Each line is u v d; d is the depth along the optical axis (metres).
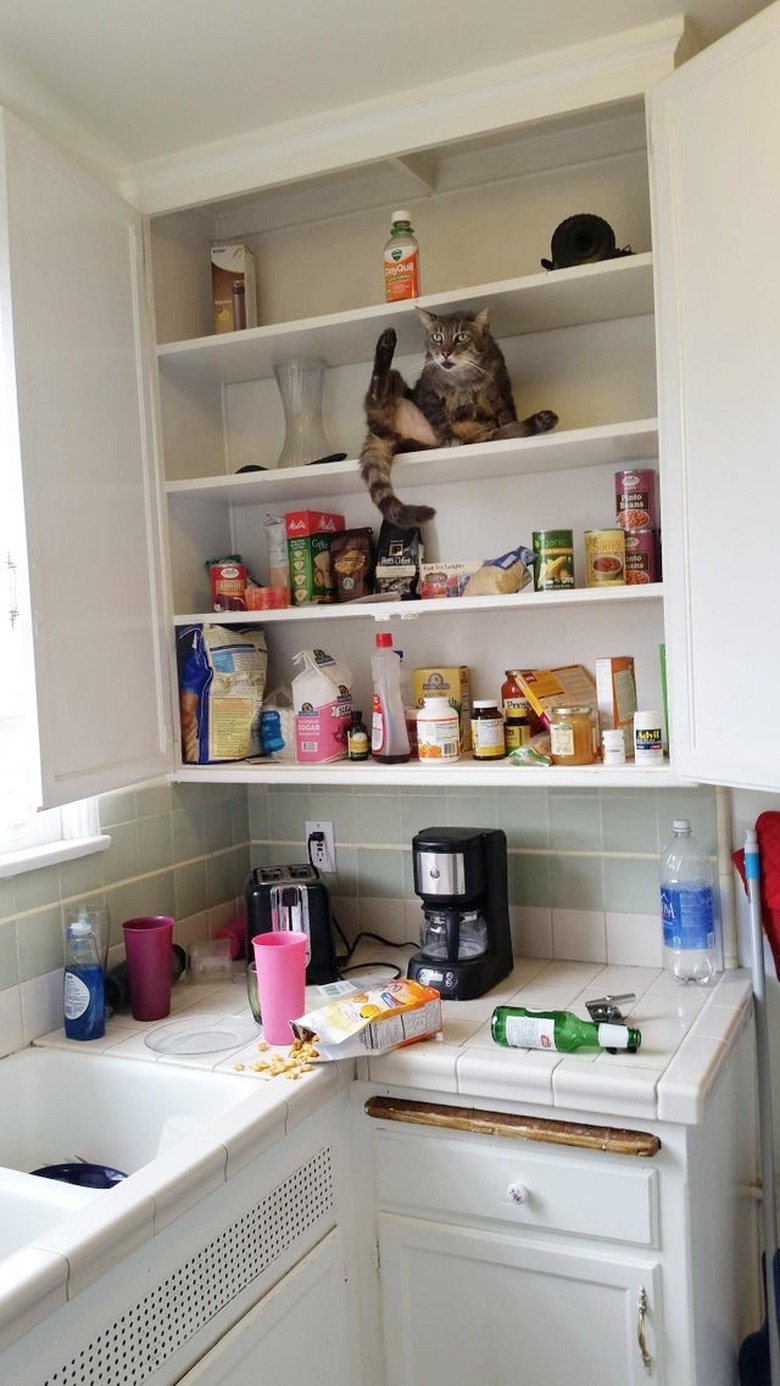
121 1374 1.15
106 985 1.83
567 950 2.01
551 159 1.96
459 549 2.08
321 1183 1.54
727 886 1.87
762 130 1.45
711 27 1.64
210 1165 1.26
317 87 1.74
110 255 1.87
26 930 1.74
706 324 1.54
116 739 1.83
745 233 1.48
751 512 1.50
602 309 1.88
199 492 2.07
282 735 2.14
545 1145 1.48
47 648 1.64
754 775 1.49
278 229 2.21
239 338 1.96
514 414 1.92
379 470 1.86
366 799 2.19
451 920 1.81
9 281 1.57
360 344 2.02
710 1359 1.54
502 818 2.06
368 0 1.51
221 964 2.03
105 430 1.83
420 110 1.77
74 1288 1.06
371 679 2.18
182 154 1.93
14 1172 1.36
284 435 2.24
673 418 1.60
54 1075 1.69
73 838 1.87
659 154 1.60
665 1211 1.42
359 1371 1.63
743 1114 1.82
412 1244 1.59
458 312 1.83
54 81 1.68
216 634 2.07
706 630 1.57
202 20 1.53
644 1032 1.60
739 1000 1.72
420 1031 1.59
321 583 2.07
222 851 2.26
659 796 1.93
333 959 1.92
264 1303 1.39
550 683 1.91
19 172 1.60
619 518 1.83
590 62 1.66
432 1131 1.57
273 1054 1.63
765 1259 1.67
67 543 1.71
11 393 1.58
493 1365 1.55
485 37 1.62
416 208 2.08
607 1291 1.46
